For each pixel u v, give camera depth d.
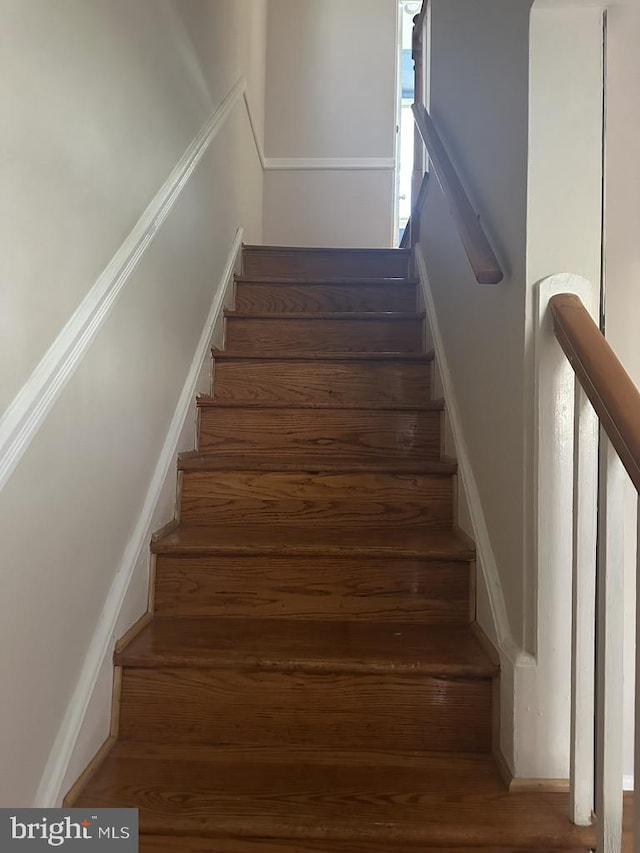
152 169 1.51
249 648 1.27
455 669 1.20
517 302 1.18
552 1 1.09
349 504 1.69
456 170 1.79
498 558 1.32
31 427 0.89
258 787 1.08
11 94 0.84
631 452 0.76
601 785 0.92
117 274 1.23
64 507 1.02
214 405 1.93
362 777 1.12
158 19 1.55
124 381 1.30
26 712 0.90
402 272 2.81
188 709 1.22
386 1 3.77
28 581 0.90
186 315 1.83
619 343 1.16
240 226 2.83
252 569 1.46
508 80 1.26
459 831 0.98
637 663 0.77
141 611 1.40
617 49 1.12
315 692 1.22
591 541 1.01
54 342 0.98
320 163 3.73
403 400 2.12
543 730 1.10
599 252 1.12
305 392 2.12
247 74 3.00
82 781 1.05
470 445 1.61
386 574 1.46
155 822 0.98
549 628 1.11
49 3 0.95
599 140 1.12
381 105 3.75
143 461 1.44
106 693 1.18
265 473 1.70
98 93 1.16
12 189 0.85
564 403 1.10
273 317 2.33
